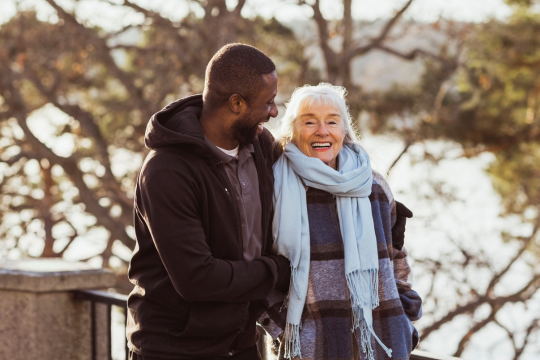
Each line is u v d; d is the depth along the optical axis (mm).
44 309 3414
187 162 1900
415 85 13469
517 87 12516
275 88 1960
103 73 13117
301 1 12727
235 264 1935
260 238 2123
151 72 12766
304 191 2264
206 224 1941
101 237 14812
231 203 1983
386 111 12945
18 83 12828
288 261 2180
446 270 11305
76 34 11695
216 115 1978
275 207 2234
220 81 1929
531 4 12164
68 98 13359
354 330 2250
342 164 2332
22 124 12906
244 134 1988
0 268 3531
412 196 12211
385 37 13656
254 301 2145
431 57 13289
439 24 12617
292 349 2205
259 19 12250
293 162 2262
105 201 14695
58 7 11492
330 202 2271
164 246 1845
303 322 2225
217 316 1966
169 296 1944
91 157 13336
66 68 12695
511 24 11992
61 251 14078
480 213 12609
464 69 12820
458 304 11539
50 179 13945
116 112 12961
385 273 2227
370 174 2291
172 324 1958
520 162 13656
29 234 13484
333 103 2295
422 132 12703
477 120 12812
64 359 3475
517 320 11758
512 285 12047
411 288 2432
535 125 12852
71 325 3494
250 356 2180
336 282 2217
